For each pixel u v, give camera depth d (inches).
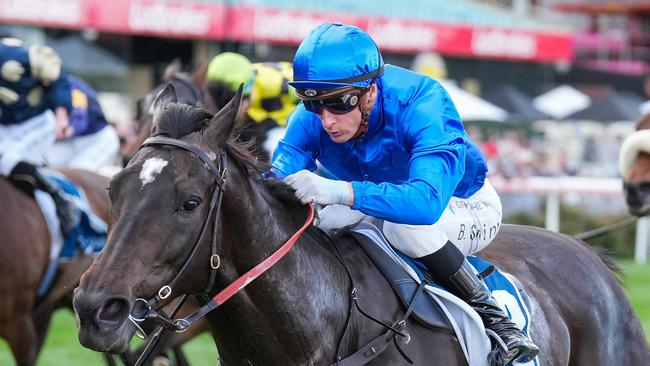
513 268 241.0
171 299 168.6
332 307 189.8
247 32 911.0
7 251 349.1
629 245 852.6
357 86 189.9
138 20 840.3
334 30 191.5
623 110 1154.0
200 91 356.2
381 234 207.3
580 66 1391.5
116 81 975.0
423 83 201.5
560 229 835.4
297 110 212.7
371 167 206.1
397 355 193.6
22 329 356.5
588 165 1101.1
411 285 200.8
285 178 188.1
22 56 381.7
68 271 375.9
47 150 410.9
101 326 153.4
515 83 1291.8
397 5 1165.1
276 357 184.9
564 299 244.8
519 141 1013.2
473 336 202.2
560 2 1807.3
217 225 169.8
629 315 260.2
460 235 216.8
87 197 394.0
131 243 158.2
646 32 1785.2
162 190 161.3
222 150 173.3
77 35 984.9
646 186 343.6
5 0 759.1
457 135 198.1
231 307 179.9
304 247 189.9
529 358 209.9
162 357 345.7
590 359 245.8
